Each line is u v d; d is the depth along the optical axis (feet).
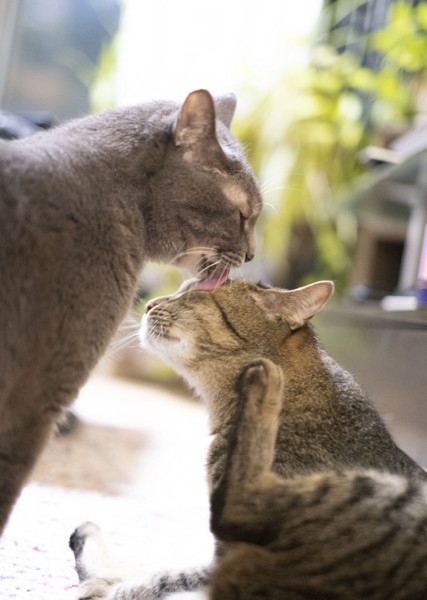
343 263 5.47
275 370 2.03
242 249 2.38
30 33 5.32
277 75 5.69
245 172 2.35
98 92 5.75
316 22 5.79
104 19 5.69
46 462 3.27
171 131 2.26
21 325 1.98
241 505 1.94
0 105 5.12
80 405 4.28
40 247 1.98
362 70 5.43
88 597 2.20
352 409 2.23
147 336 2.41
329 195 5.40
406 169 3.69
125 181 2.16
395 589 1.81
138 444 3.78
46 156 2.06
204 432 4.24
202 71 5.84
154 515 2.89
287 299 2.34
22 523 2.61
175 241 2.28
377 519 1.86
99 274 2.06
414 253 3.92
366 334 3.49
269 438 1.98
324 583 1.83
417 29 4.60
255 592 1.86
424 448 2.86
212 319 2.33
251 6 5.82
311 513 1.89
